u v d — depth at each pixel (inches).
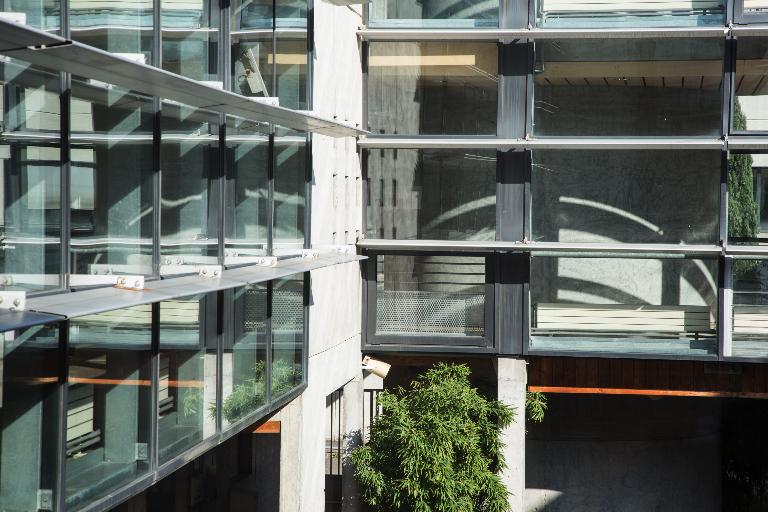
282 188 585.9
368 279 778.2
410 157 772.0
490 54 759.7
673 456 890.1
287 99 587.8
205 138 475.8
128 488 405.7
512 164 757.9
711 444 919.7
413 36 752.3
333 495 885.8
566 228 768.3
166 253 437.7
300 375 634.2
